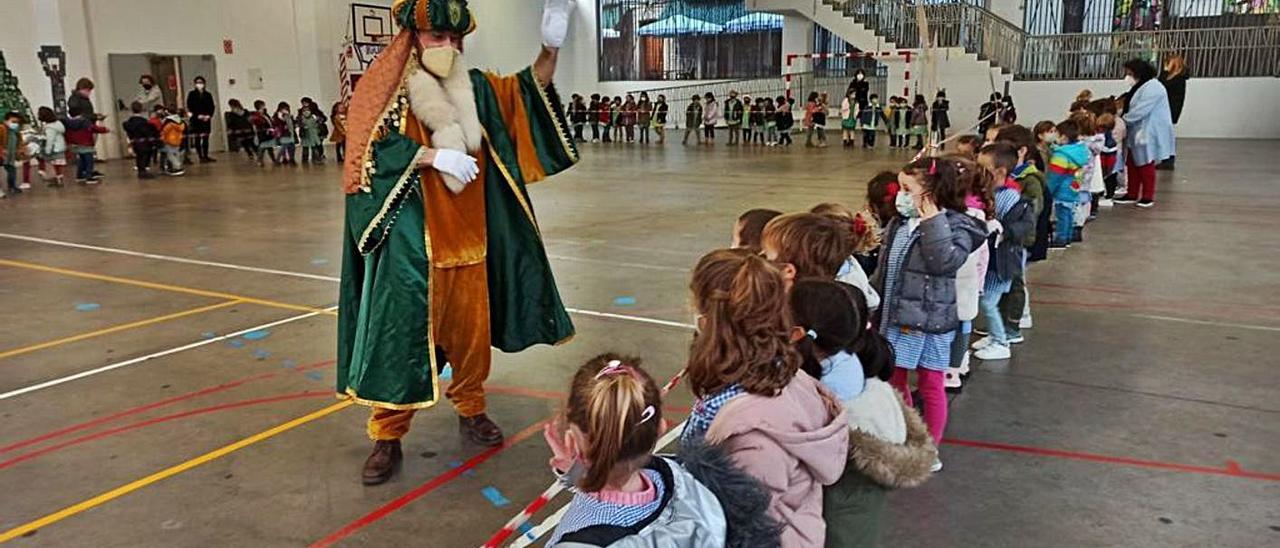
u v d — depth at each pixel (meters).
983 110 18.50
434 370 3.54
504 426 4.13
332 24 23.69
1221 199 10.77
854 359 2.45
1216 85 19.89
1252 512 3.23
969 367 4.80
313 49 23.31
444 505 3.38
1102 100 10.23
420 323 3.50
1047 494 3.38
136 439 4.02
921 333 3.46
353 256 3.61
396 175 3.41
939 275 3.39
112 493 3.50
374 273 3.49
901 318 3.46
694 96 23.56
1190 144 18.47
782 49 27.25
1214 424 4.04
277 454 3.85
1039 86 20.86
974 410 4.21
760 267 2.12
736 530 1.81
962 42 21.78
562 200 11.87
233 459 3.80
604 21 30.23
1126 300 6.19
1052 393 4.43
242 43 21.84
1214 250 7.84
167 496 3.47
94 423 4.21
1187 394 4.41
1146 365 4.84
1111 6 21.39
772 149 21.17
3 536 3.18
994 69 21.08
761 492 1.85
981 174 3.96
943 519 3.21
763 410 2.04
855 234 3.21
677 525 1.70
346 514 3.32
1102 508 3.28
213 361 5.12
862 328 2.45
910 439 2.43
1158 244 8.12
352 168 3.42
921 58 17.95
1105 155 10.21
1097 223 9.19
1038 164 5.54
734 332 2.07
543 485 3.54
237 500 3.43
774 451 2.01
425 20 3.41
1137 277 6.87
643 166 16.81
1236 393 4.42
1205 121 20.17
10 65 17.47
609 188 13.20
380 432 3.60
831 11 23.47
